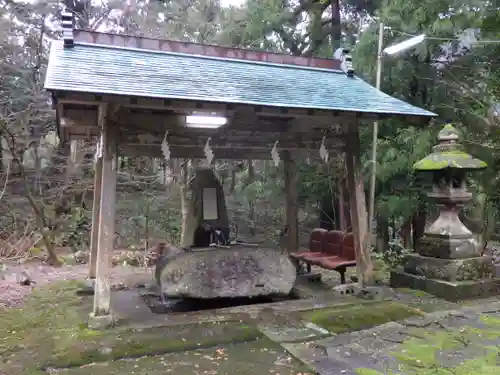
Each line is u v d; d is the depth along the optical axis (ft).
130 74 16.30
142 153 19.01
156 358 12.96
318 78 21.56
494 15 22.89
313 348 13.65
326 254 23.71
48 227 34.63
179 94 15.08
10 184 38.04
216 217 22.38
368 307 17.98
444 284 19.43
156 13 36.83
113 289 22.36
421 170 20.54
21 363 12.50
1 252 32.60
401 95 26.94
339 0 33.99
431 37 22.61
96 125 17.70
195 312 17.58
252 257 20.38
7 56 35.78
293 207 25.72
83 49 17.92
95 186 21.76
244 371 11.97
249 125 19.44
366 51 26.37
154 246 35.01
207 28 35.09
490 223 25.22
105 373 11.84
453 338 14.38
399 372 11.66
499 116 23.15
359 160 20.33
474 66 24.27
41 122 38.22
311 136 20.27
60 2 38.06
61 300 19.79
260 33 32.83
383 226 29.76
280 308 17.98
